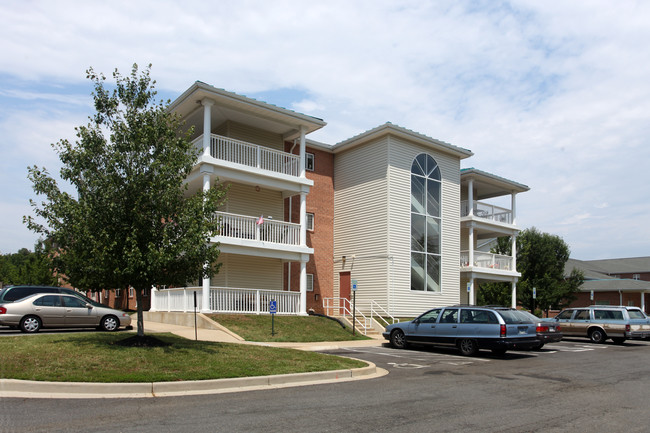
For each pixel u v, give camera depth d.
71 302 16.83
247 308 21.06
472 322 15.82
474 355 15.78
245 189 23.72
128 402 7.93
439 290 27.19
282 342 17.72
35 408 7.30
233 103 21.20
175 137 12.62
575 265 60.00
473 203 32.16
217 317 19.22
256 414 7.36
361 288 25.97
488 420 7.36
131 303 29.06
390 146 25.78
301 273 22.78
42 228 11.55
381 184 25.73
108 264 11.19
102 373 9.10
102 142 11.76
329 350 16.77
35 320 16.05
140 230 11.51
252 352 12.29
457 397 8.99
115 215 11.37
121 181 11.62
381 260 25.20
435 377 11.30
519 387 10.17
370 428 6.76
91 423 6.61
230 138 21.70
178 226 12.03
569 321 23.27
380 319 24.42
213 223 12.44
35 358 9.80
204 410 7.52
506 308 16.23
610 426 7.15
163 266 11.83
